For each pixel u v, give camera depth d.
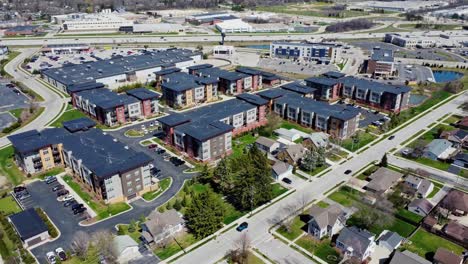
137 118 148.75
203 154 113.62
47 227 83.69
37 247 81.12
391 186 102.75
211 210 85.69
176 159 116.06
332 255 79.38
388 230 86.25
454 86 181.38
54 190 100.69
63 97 172.75
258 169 94.88
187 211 87.56
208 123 122.44
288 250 81.12
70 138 112.88
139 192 99.38
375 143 130.12
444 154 120.88
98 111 143.38
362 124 145.00
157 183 103.38
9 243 81.94
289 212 93.25
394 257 73.56
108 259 77.00
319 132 132.50
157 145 126.94
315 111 137.88
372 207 91.38
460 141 126.00
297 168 114.00
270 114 145.00
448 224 85.75
